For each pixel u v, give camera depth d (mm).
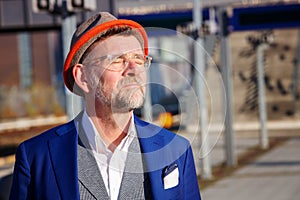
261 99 35531
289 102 57281
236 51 60156
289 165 26719
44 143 3324
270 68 60000
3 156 25344
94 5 14297
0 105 65125
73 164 3246
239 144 37156
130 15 31188
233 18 31422
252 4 31453
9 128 49625
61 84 68250
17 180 3320
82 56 3135
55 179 3244
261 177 23531
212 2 25906
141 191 3262
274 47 61031
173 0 30844
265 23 31672
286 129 48250
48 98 65500
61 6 13969
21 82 92938
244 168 26438
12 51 93625
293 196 19109
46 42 93812
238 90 58125
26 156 3316
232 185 21891
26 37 93875
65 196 3215
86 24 3145
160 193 3217
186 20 30906
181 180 3283
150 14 31203
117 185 3275
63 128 3371
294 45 61094
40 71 93500
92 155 3299
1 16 20406
